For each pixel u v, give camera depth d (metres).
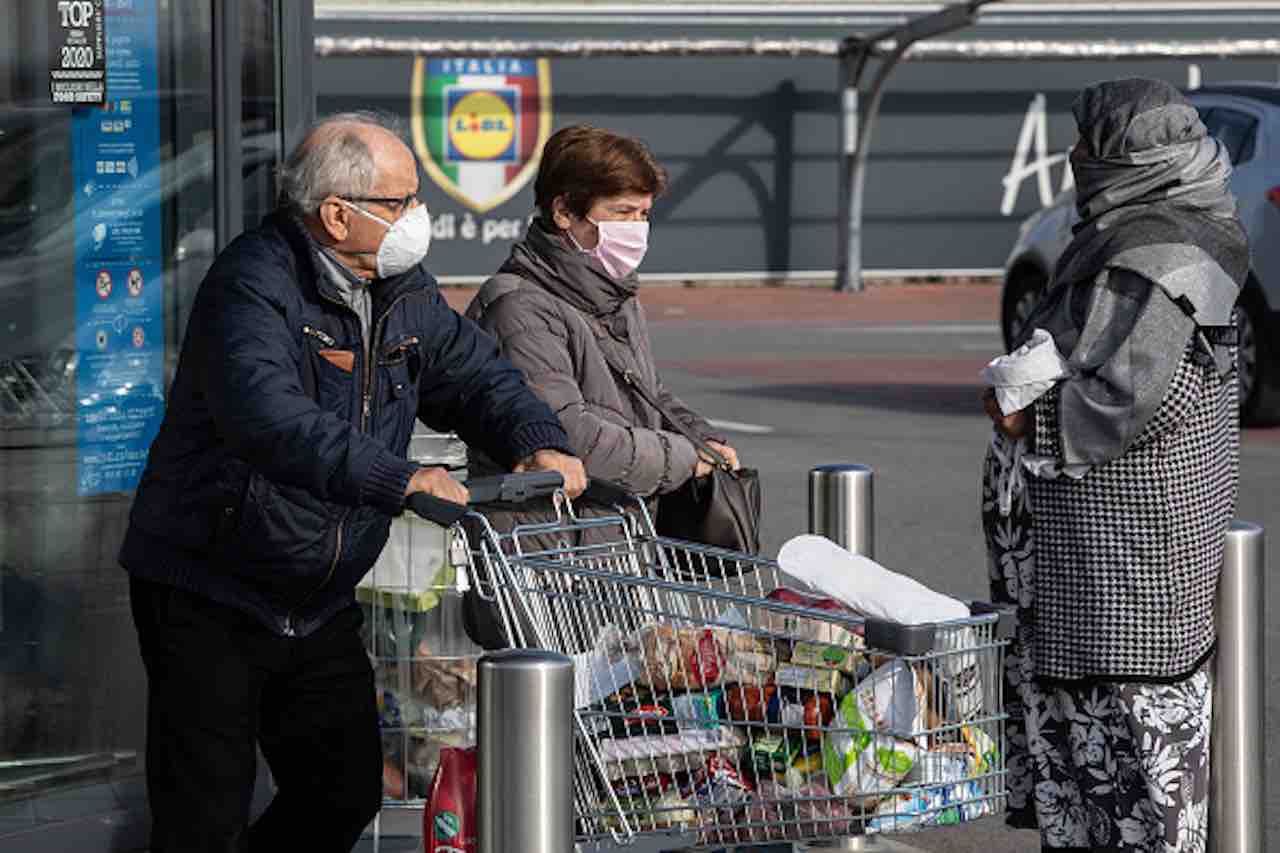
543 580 7.61
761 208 54.53
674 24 53.31
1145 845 8.50
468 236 52.56
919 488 21.34
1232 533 8.66
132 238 9.47
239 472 7.31
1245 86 26.00
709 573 8.74
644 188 8.77
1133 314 8.19
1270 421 25.45
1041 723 8.63
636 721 7.38
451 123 52.22
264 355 7.15
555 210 8.81
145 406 9.57
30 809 9.22
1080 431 8.21
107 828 9.35
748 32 53.69
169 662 7.54
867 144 52.41
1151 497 8.27
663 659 7.33
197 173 9.65
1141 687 8.36
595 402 8.86
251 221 9.84
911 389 30.34
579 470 7.86
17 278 9.12
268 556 7.39
